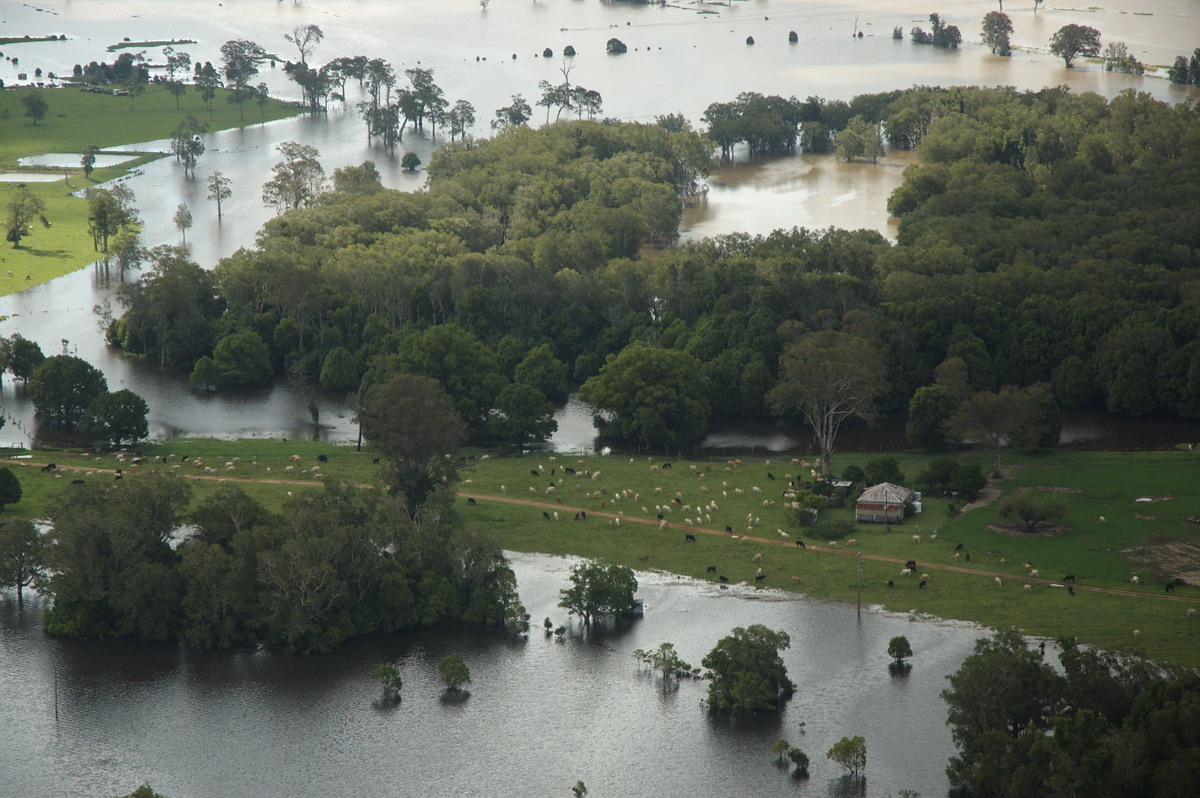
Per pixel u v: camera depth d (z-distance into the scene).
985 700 190.00
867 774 194.12
